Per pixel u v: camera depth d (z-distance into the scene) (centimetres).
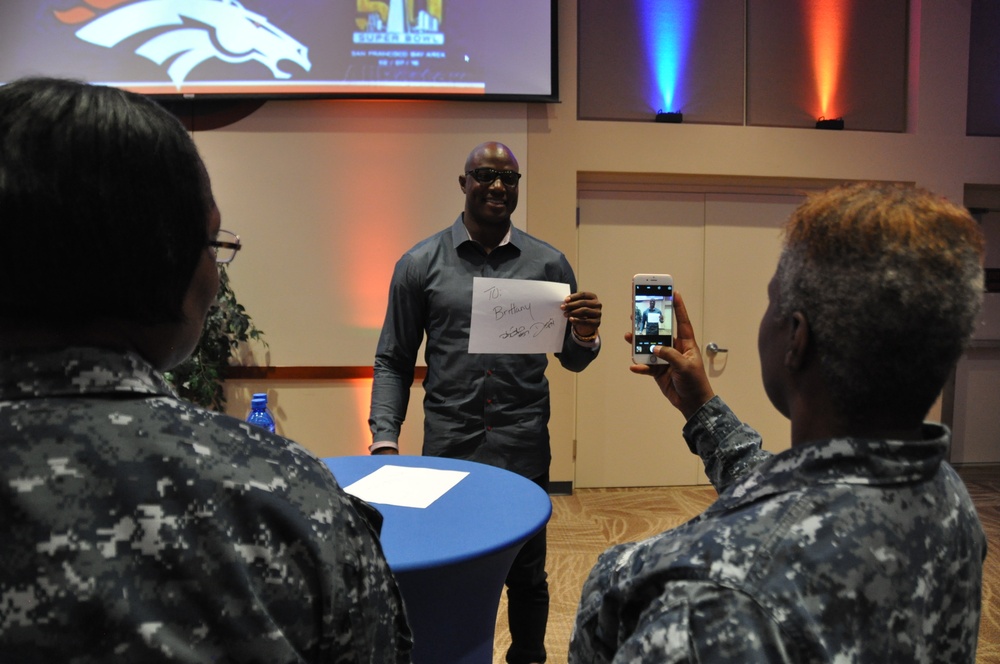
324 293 380
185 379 351
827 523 46
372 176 378
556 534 334
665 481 424
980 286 50
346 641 46
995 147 416
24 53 355
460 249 194
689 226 421
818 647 42
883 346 48
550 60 371
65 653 37
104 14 357
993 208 461
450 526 112
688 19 400
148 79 360
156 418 44
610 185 415
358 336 381
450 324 190
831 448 50
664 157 395
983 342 466
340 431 384
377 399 186
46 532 38
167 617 39
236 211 375
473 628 121
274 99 365
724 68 403
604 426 420
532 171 387
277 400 381
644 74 400
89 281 43
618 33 397
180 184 46
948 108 412
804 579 44
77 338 44
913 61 412
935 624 49
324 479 49
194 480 42
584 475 421
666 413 423
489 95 370
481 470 145
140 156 44
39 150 41
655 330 123
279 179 375
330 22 364
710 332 424
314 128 375
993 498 390
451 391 190
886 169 410
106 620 38
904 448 49
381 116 378
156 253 45
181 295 48
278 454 48
